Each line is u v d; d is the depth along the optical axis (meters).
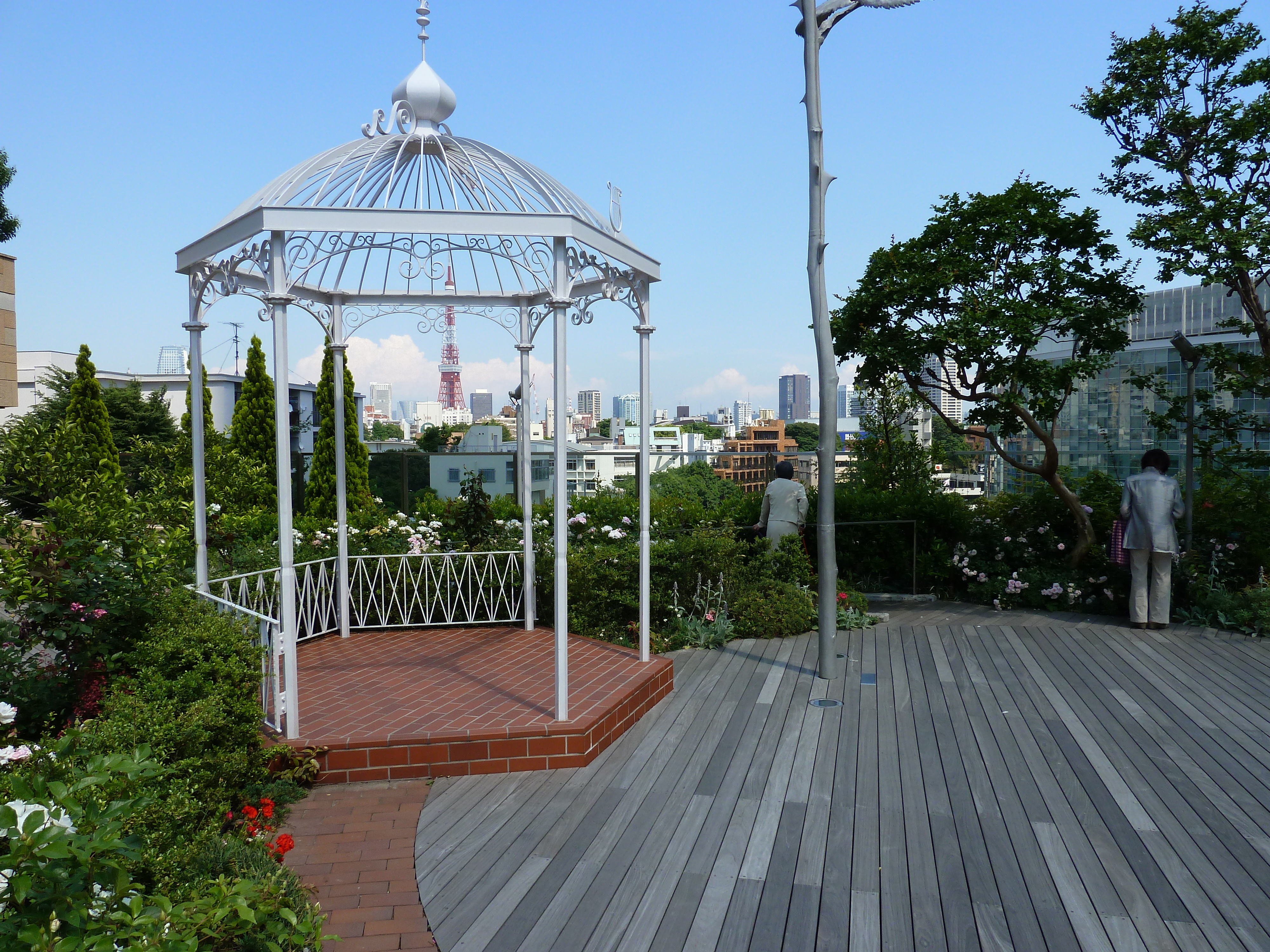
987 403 7.80
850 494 9.08
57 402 24.05
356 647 6.16
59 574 3.96
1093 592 7.97
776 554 7.57
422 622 6.88
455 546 7.76
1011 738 4.63
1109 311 7.30
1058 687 5.54
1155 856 3.34
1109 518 8.23
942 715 5.02
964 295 7.35
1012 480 9.84
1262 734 4.66
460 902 3.05
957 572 8.66
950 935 2.83
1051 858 3.34
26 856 1.80
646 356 5.42
